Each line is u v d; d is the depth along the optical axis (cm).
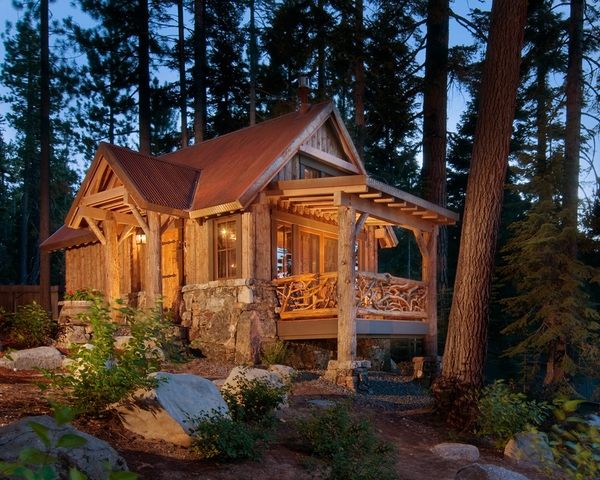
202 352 1416
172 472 614
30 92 3547
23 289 1984
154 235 1398
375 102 2136
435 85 1953
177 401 713
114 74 2873
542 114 1645
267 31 2366
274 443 764
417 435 984
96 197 1509
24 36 3462
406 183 3164
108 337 725
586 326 1428
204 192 1469
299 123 1571
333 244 1684
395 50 1992
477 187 1136
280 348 1344
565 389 1377
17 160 3731
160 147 3212
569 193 1541
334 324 1299
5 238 3666
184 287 1516
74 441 222
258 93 2945
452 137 2155
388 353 1827
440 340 2020
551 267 1465
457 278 1145
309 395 1077
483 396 1072
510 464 888
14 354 1016
